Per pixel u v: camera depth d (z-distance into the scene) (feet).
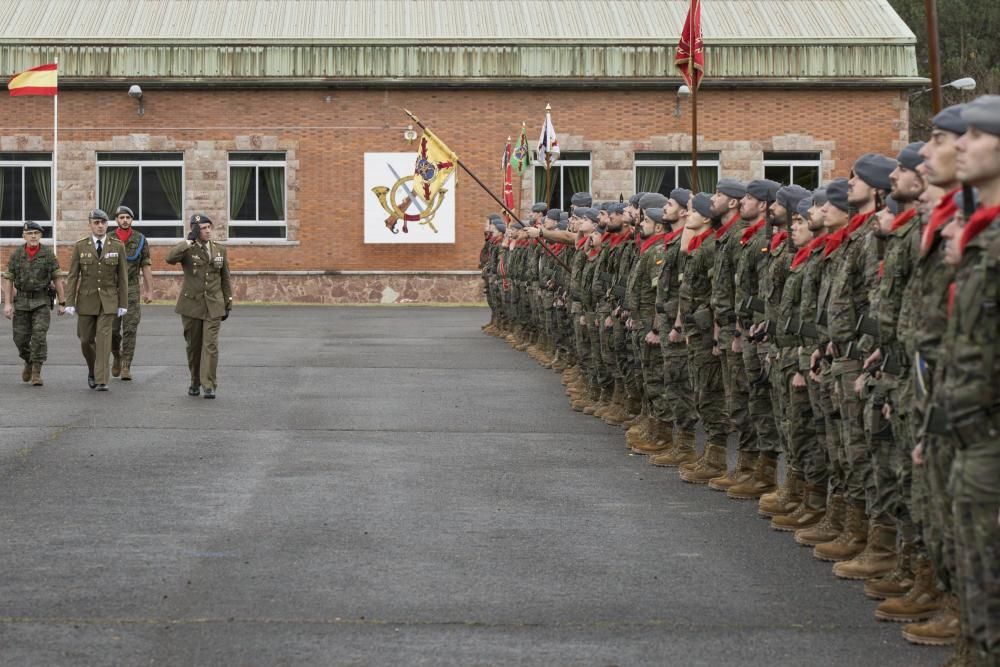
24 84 115.75
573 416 50.08
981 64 204.64
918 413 19.76
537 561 27.48
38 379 57.67
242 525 30.71
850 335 26.58
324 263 123.75
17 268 57.41
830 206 27.89
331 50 121.90
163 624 22.71
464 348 78.43
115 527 30.40
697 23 55.11
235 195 123.13
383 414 50.03
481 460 40.22
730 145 123.54
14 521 30.91
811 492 30.78
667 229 40.19
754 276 33.99
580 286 52.13
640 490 35.73
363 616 23.29
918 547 23.45
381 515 32.01
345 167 123.03
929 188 20.86
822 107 123.54
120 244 56.75
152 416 48.60
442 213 123.65
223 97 122.42
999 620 16.97
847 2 129.80
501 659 20.93
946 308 18.52
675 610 23.90
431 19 126.82
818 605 24.39
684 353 38.96
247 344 80.33
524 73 122.52
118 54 121.29
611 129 123.54
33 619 22.94
